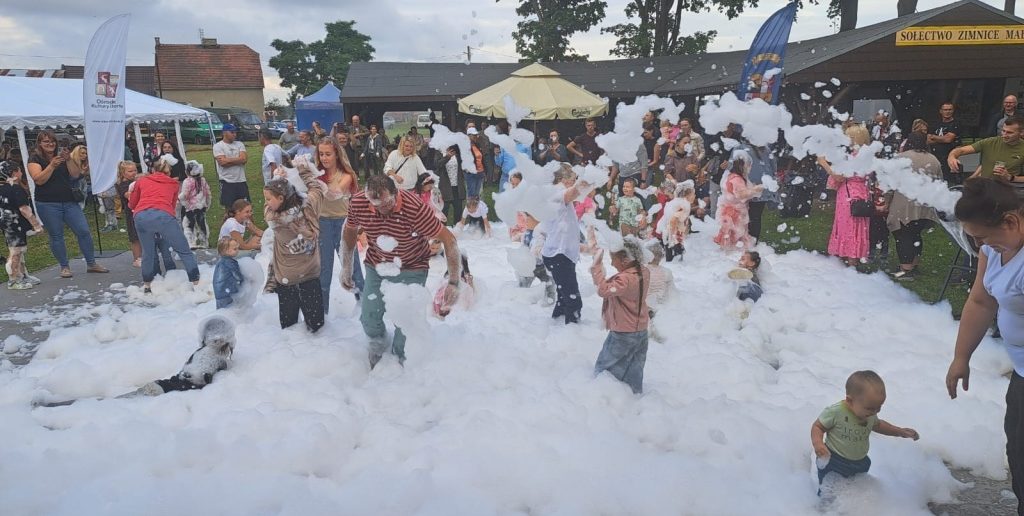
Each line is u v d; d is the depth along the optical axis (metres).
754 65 11.54
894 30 15.73
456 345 5.72
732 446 4.18
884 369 5.43
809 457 4.14
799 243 10.62
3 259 10.68
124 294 8.38
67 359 5.95
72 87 17.89
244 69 63.78
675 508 3.60
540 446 4.11
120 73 9.95
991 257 3.13
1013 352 3.12
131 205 8.27
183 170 12.91
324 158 6.71
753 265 7.45
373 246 5.28
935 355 5.61
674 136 11.95
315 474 4.07
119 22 9.85
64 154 9.16
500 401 4.72
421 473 3.77
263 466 4.04
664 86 23.75
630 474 3.83
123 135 10.15
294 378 5.26
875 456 4.06
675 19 30.78
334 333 6.26
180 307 7.68
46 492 3.76
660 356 5.73
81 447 4.25
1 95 15.64
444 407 4.76
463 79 26.00
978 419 4.46
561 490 3.71
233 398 4.89
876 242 9.31
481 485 3.78
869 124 15.33
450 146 12.51
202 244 11.20
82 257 10.84
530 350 5.79
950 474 3.96
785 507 3.62
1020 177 7.09
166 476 3.98
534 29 28.83
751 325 6.48
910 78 15.99
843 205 8.77
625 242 4.82
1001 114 16.22
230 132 12.41
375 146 18.41
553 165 6.29
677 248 9.43
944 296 7.51
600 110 16.78
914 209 8.19
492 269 9.01
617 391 4.77
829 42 19.23
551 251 6.39
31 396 5.17
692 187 9.73
